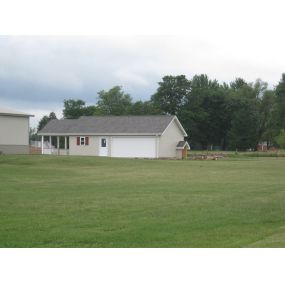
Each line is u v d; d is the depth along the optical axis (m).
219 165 38.25
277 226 12.24
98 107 107.19
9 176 27.33
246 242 10.38
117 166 36.28
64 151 57.94
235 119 101.44
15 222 12.62
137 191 19.98
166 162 40.88
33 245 10.17
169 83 104.38
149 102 104.69
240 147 100.25
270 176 28.44
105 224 12.36
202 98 106.38
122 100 106.56
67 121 59.59
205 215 13.77
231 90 119.81
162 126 53.25
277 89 108.06
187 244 10.22
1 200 16.95
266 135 106.75
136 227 11.96
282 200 17.12
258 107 109.00
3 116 49.41
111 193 19.23
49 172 30.52
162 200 17.03
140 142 53.62
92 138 56.16
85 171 31.81
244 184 23.30
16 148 50.72
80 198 17.55
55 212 14.27
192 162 41.50
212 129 107.81
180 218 13.26
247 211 14.55
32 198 17.53
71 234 11.14
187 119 101.75
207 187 21.73
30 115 51.56
